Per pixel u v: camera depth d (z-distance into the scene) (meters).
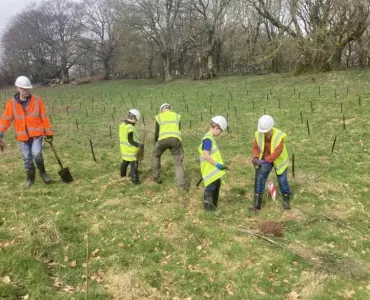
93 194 7.21
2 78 66.38
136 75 52.12
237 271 4.92
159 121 7.36
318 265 4.98
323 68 24.08
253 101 16.17
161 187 7.50
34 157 7.29
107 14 57.94
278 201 6.83
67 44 65.00
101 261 5.02
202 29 39.88
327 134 11.03
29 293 4.31
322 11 22.84
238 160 9.20
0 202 6.73
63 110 18.52
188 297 4.47
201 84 28.86
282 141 6.07
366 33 24.50
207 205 6.32
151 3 41.38
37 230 5.51
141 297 4.41
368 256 5.31
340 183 7.62
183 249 5.34
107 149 10.55
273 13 24.41
